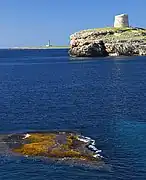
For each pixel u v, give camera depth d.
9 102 64.12
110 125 43.47
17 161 29.66
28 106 59.28
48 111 54.19
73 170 27.61
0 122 46.09
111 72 128.75
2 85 96.62
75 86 90.12
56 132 39.62
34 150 31.84
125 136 37.94
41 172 27.33
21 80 111.06
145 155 31.30
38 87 89.75
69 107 57.62
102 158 30.39
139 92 74.00
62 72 137.00
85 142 35.25
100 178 26.27
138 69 136.25
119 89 80.62
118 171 27.56
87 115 50.38
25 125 44.16
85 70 141.12
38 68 162.88
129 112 51.78
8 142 35.12
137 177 26.52
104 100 64.50
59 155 30.59
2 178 26.39
